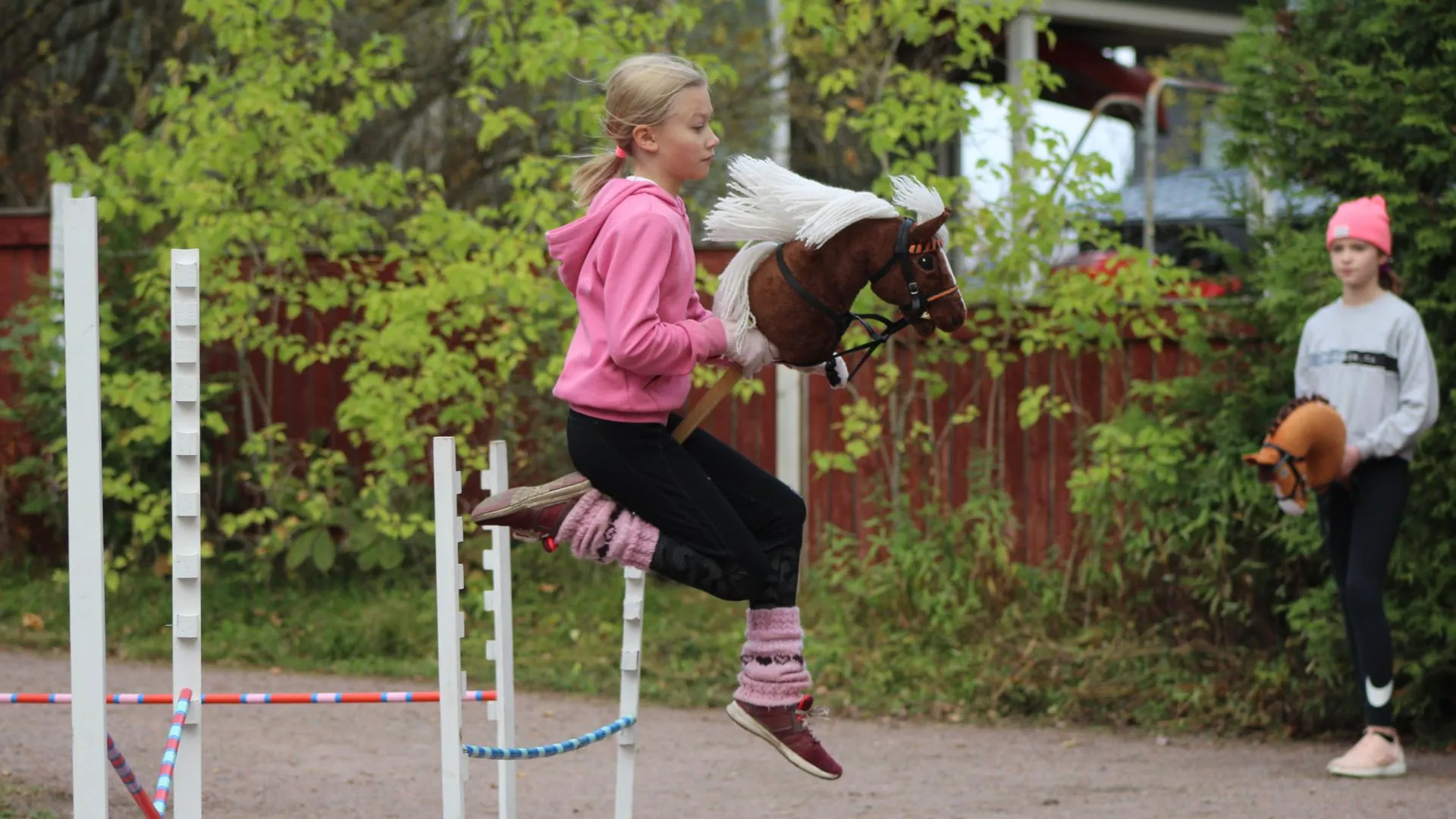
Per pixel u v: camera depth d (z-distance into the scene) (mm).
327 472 16219
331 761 11703
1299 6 13531
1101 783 11242
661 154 6863
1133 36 27141
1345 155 13094
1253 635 13828
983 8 15609
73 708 6082
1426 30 12734
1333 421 10977
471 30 19875
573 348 6773
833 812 10391
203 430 17312
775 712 6980
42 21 23016
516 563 17125
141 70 22844
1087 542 14945
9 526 17672
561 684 14531
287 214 15969
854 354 16281
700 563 6703
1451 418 12375
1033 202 15062
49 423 17125
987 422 16234
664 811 10461
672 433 6879
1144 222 21172
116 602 16500
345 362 17594
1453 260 12688
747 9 20406
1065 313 15086
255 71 15734
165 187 16172
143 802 7699
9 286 18078
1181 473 14023
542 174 15586
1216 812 10203
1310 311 12828
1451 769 11586
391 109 20984
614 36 15719
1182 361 15445
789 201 6648
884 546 16281
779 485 7137
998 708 13695
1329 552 11875
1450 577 12242
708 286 16141
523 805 10594
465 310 15523
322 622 16000
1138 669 13789
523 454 16766
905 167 15406
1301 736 12852
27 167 23141
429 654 15445
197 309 6465
